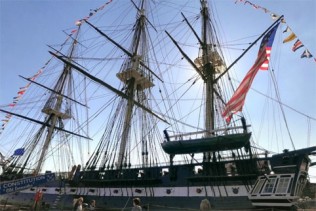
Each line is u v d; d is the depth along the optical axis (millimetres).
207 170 18203
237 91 18938
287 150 16172
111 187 22094
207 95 29719
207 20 34438
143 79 34469
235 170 17391
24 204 27750
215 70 32406
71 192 24906
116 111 31469
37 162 36906
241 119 17812
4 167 34188
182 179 18828
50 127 39469
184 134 20203
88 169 27188
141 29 38125
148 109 33031
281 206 14680
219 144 17922
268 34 19547
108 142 29234
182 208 17656
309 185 17234
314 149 15039
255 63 19031
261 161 16984
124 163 26344
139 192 20266
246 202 15961
